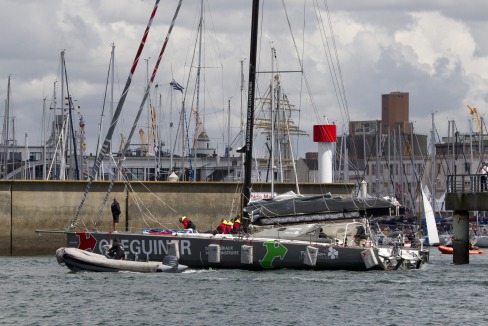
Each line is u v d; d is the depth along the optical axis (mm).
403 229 188250
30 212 108812
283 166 168250
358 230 84438
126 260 83125
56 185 109312
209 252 81688
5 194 108500
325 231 83125
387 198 83750
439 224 199375
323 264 81250
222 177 186875
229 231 89188
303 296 69125
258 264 81438
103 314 61938
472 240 187750
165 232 85250
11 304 66000
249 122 87250
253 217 83250
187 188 111438
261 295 69438
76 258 82312
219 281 76438
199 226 111438
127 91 93125
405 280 78500
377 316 61562
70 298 68438
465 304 66562
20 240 108562
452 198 99125
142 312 62594
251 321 59562
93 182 109688
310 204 83125
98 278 78938
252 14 87188
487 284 77125
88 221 109438
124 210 110250
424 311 63625
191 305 65188
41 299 68125
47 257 106375
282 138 165375
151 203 110750
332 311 63219
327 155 117688
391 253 84000
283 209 83250
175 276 79688
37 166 193375
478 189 99812
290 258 81000
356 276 80000
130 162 187500
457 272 86938
